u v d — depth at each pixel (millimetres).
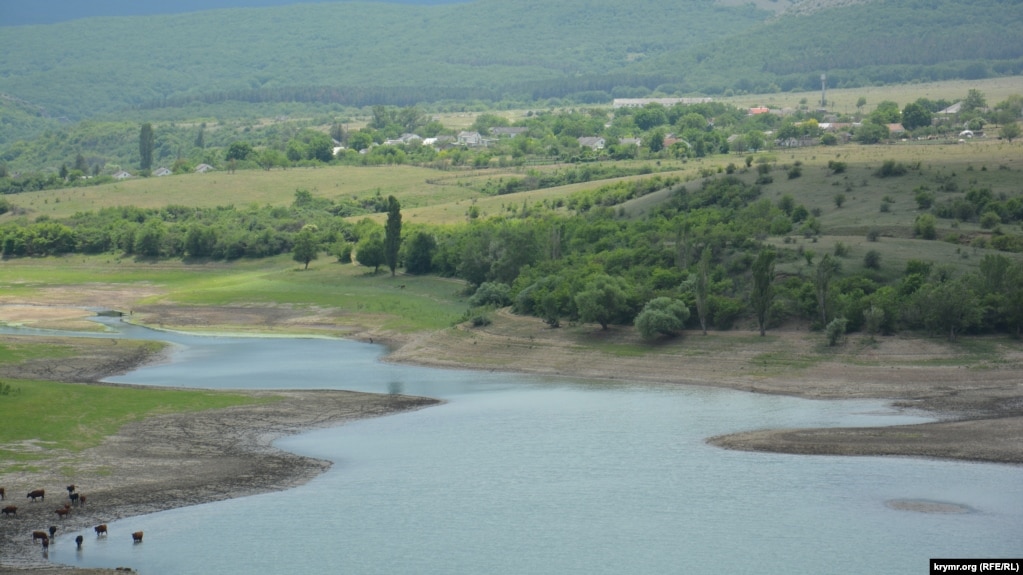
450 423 134750
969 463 110188
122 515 101000
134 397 148125
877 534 92188
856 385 150125
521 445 122500
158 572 87312
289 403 148750
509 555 89812
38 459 118438
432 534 94688
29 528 97812
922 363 153875
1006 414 130125
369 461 117688
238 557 90312
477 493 105250
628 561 88125
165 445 125938
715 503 100812
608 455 117312
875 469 109625
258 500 104812
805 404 142500
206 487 109125
